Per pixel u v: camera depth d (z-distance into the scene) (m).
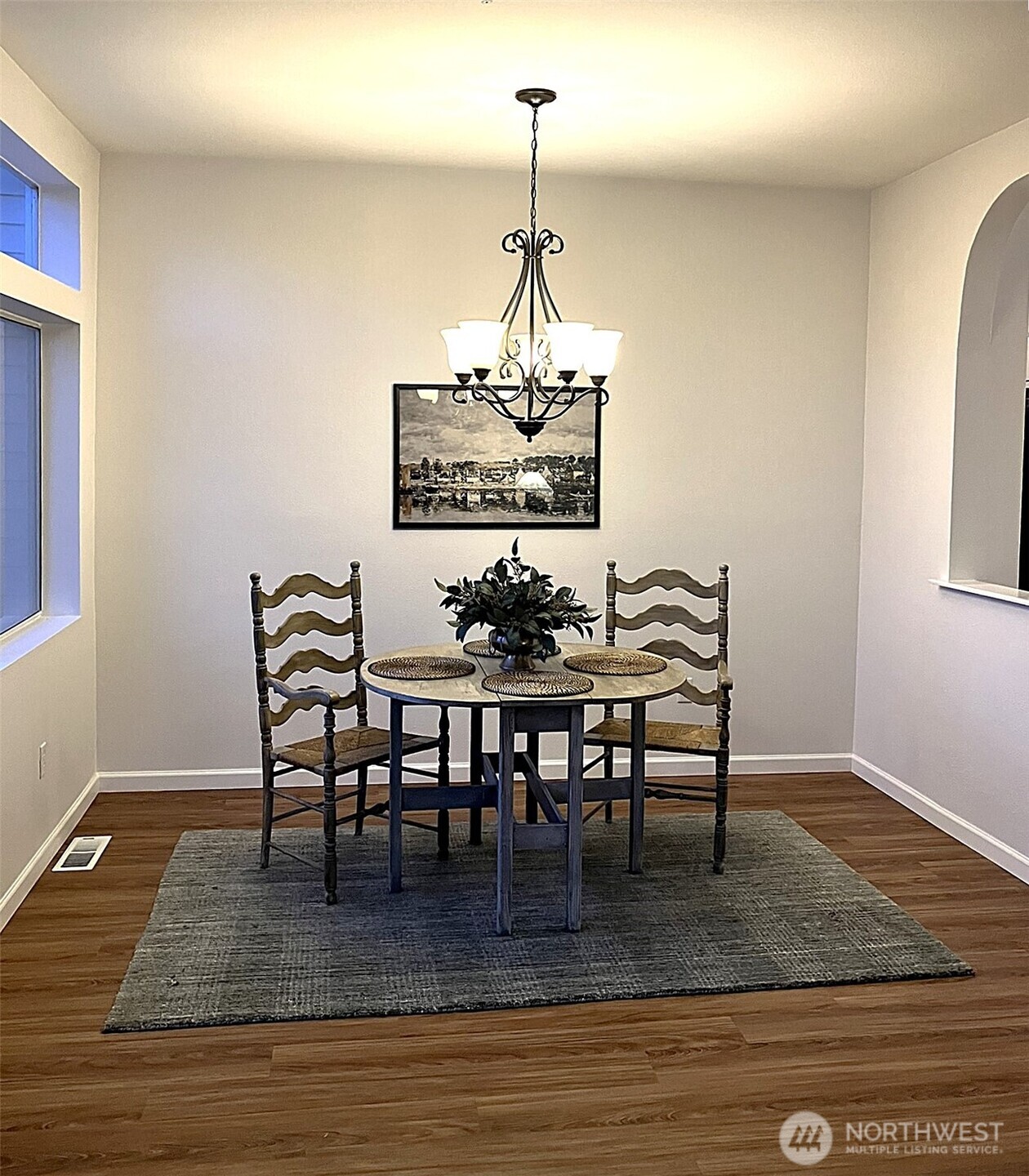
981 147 4.51
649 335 5.36
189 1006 3.25
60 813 4.52
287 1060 3.00
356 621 4.63
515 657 4.12
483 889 4.14
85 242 4.75
